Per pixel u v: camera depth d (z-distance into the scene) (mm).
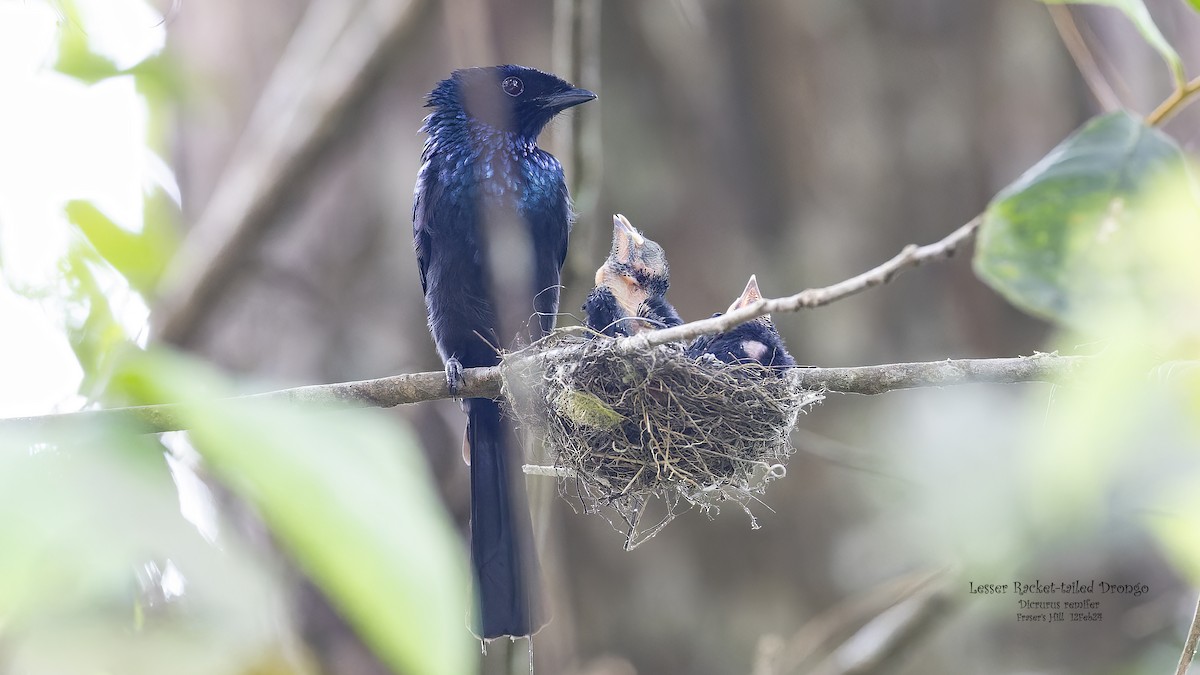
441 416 12383
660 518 14031
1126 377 2959
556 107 10797
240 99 13719
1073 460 2961
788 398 8727
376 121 13898
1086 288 4535
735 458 8812
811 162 14930
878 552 13289
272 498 1992
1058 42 15055
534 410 9078
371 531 1962
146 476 2461
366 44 12547
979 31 15164
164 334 12211
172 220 11250
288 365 13125
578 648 13609
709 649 13672
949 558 11617
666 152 14852
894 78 15102
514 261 10398
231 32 13906
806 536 13797
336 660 9961
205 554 2941
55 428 2518
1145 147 4773
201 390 2234
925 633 11461
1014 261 4617
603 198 14656
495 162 10523
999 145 15031
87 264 8469
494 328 10312
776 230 14906
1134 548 12266
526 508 9523
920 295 14797
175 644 2920
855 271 14672
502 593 9375
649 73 14922
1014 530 11234
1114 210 4660
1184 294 4426
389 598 1918
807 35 15055
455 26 11680
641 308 10625
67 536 2211
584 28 10945
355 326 13367
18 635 2855
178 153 13812
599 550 13883
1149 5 12859
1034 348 14617
